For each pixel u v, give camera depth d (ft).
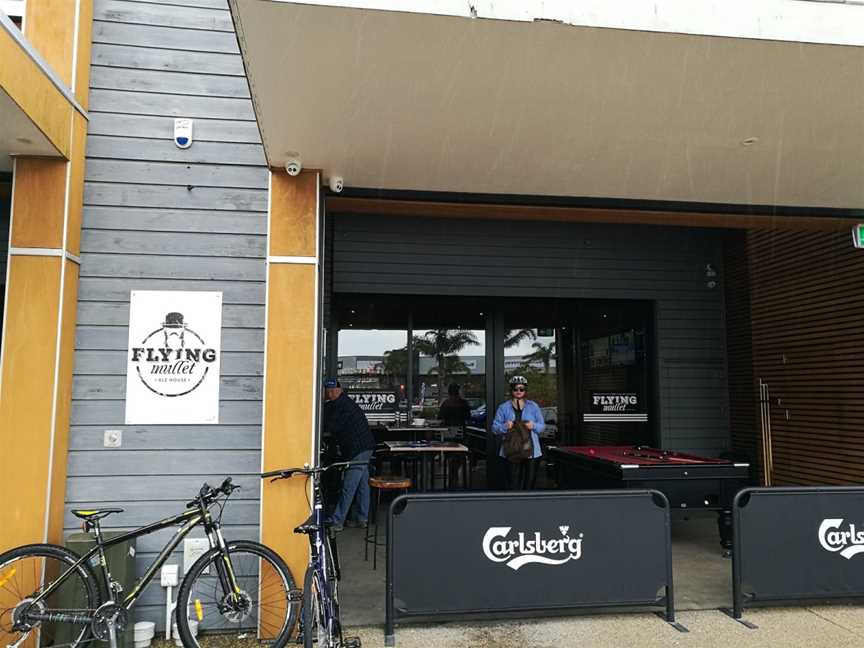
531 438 22.38
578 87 10.68
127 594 12.06
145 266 14.07
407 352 25.91
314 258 13.98
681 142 13.04
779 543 13.65
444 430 25.79
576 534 13.14
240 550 12.36
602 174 14.87
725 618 13.50
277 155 13.44
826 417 22.04
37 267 12.82
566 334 27.02
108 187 14.15
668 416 25.96
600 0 9.02
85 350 13.65
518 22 8.91
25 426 12.46
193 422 13.83
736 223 18.56
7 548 12.13
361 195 15.71
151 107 14.49
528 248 25.45
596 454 20.98
